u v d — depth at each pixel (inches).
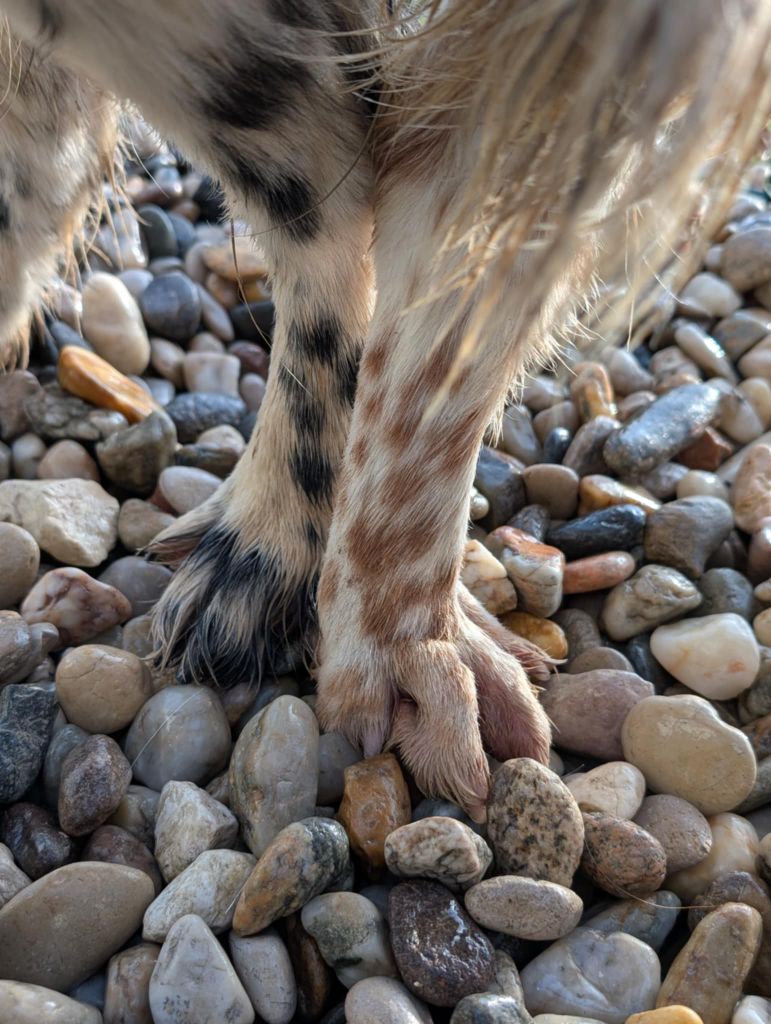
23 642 11.5
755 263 18.5
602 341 6.8
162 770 10.9
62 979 9.0
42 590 12.4
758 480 15.0
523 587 13.0
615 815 10.3
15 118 11.6
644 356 18.4
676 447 15.6
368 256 10.2
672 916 9.8
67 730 11.1
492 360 8.8
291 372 10.9
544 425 16.8
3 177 12.1
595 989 9.1
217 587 11.6
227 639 11.5
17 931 8.9
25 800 10.8
